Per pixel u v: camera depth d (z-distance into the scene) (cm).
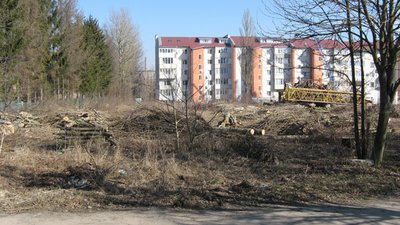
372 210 684
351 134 1569
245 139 1311
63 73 4462
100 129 1445
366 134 1116
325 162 1117
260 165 1091
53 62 4394
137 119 1738
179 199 731
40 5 4206
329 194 795
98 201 723
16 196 739
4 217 632
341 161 1108
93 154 1140
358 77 1329
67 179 858
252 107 2948
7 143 1386
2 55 3075
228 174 983
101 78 5475
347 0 988
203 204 713
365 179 916
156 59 8756
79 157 1059
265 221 617
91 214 651
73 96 4547
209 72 8562
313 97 3984
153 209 682
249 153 1213
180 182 881
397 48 993
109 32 6756
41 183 836
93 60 5216
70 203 709
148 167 974
